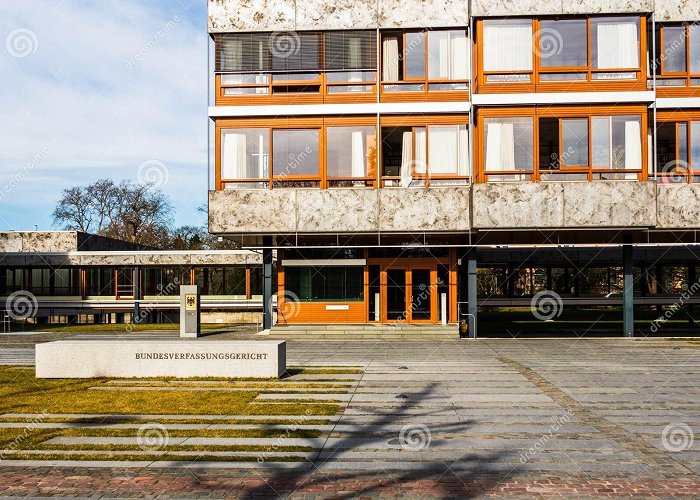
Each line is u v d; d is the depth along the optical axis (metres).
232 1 22.81
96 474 7.61
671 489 7.06
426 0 22.58
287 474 7.61
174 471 7.71
